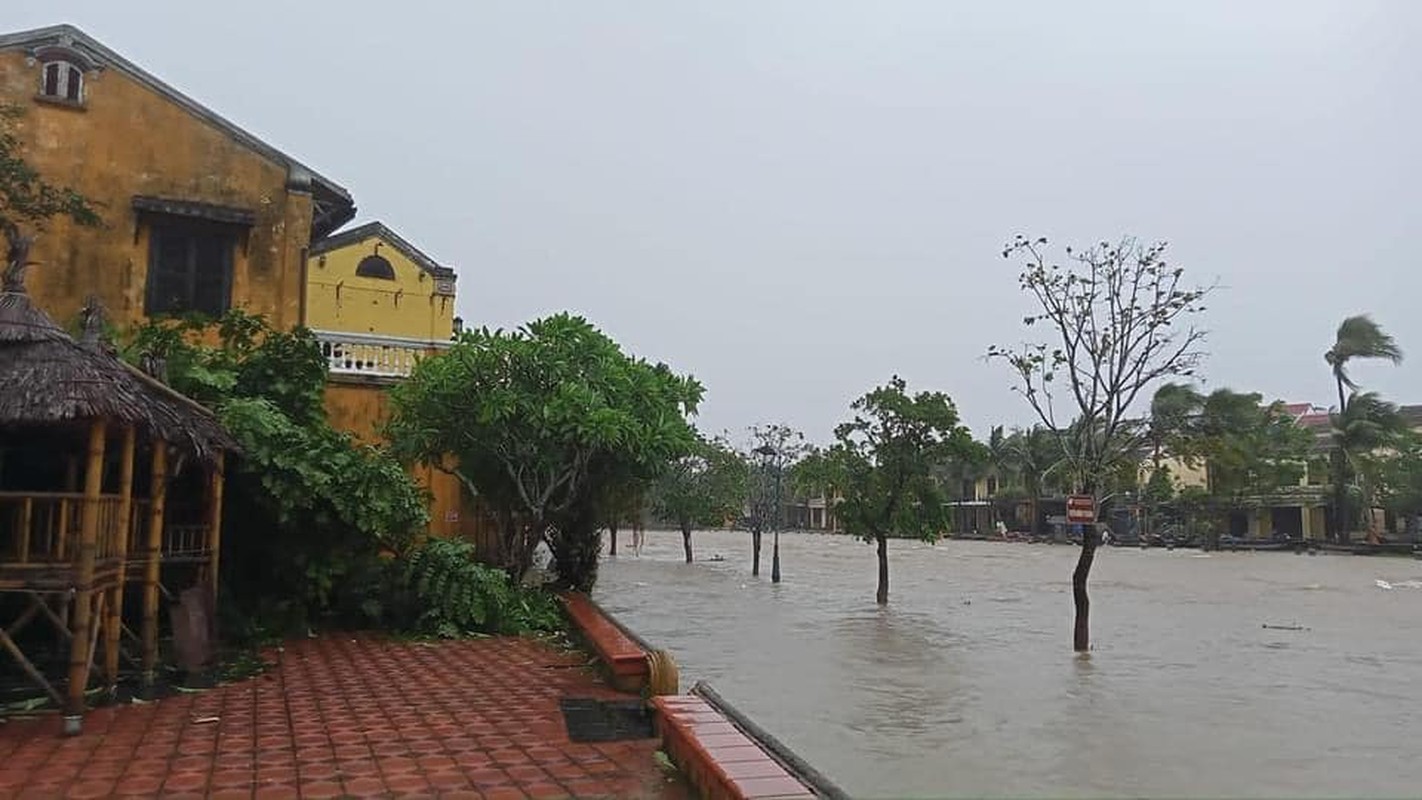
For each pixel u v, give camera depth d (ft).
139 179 59.82
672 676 32.65
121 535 30.81
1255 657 50.93
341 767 23.80
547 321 59.21
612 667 34.47
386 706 31.04
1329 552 195.31
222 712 29.84
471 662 39.75
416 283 90.22
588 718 29.48
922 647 53.31
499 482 59.57
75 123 58.70
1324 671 46.50
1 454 37.45
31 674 28.76
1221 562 156.87
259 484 44.19
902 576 112.88
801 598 82.28
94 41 59.21
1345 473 199.93
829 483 79.36
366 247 88.99
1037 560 156.15
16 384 27.53
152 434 29.91
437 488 64.44
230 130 62.08
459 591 48.11
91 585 27.55
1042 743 31.68
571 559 65.41
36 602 27.73
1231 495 214.69
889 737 32.45
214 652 37.68
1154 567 140.26
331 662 39.45
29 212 45.98
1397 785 27.20
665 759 24.56
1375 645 55.83
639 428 57.26
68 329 54.39
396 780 22.74
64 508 28.76
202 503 42.78
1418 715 36.35
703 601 79.15
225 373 45.85
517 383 56.24
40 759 24.26
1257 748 31.19
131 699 31.09
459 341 57.82
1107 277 62.69
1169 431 54.85
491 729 27.96
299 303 62.64
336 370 63.05
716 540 231.91
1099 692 40.60
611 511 66.13
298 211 63.21
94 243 58.23
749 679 43.11
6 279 30.07
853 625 63.21
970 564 142.41
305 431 46.68
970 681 42.91
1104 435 54.24
